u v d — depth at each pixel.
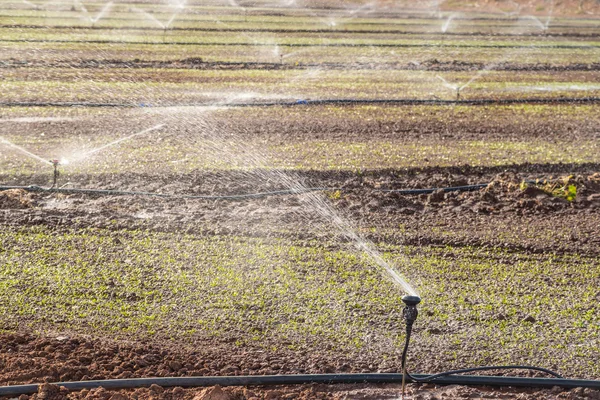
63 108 25.83
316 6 72.31
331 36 49.81
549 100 30.14
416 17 66.88
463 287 13.77
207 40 44.81
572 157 22.31
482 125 25.88
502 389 10.59
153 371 10.55
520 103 29.70
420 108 28.02
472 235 16.31
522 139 24.30
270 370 10.80
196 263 14.27
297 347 11.51
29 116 24.59
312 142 22.89
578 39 53.47
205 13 60.56
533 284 13.98
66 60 35.31
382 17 65.50
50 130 23.06
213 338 11.66
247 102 27.81
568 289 13.84
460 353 11.48
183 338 11.60
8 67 32.84
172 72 33.38
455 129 25.19
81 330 11.70
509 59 42.16
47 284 13.15
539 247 15.72
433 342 11.78
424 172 20.56
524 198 18.59
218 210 17.25
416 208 18.08
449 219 17.30
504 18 69.56
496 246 15.72
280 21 57.34
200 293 13.07
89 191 18.03
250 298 12.95
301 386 10.41
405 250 15.43
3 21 48.34
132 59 36.19
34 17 51.56
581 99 30.53
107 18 53.38
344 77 34.00
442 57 42.25
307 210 17.42
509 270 14.62
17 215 16.22
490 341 11.86
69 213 16.53
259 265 14.30
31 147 21.23
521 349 11.65
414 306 9.01
